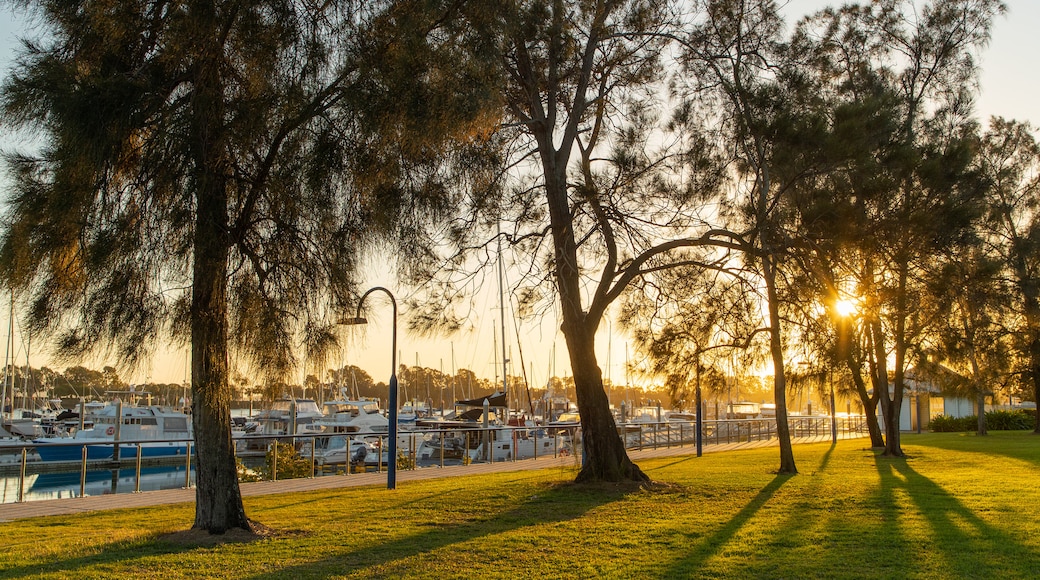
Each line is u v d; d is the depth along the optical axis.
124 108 8.96
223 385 10.03
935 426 47.47
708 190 16.95
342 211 10.10
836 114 13.76
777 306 17.03
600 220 16.52
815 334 16.31
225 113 9.76
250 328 9.74
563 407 68.25
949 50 22.00
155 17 9.65
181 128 9.30
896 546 9.93
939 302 14.77
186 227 9.38
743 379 18.70
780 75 16.27
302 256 10.00
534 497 15.05
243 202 10.06
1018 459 23.03
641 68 17.03
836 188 13.99
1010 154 28.11
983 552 9.48
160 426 41.00
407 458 24.17
